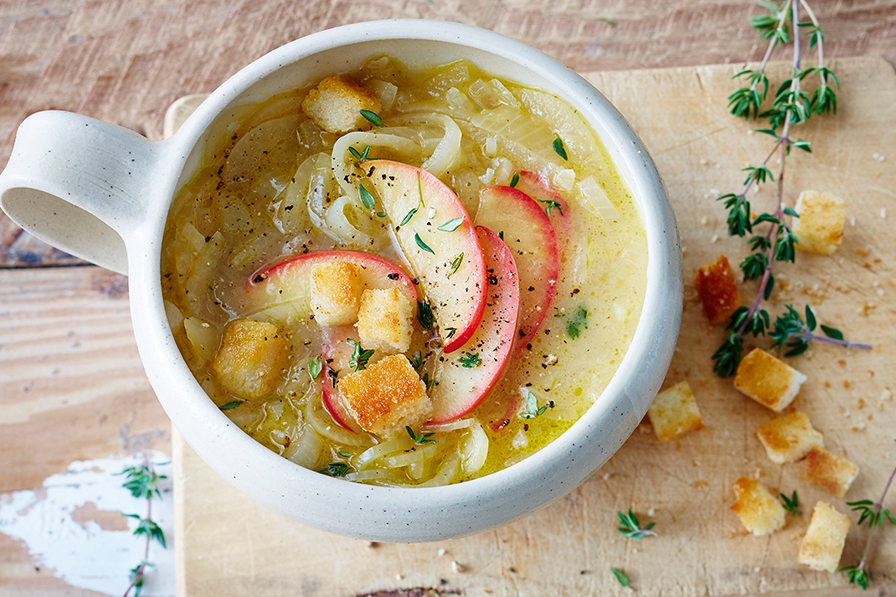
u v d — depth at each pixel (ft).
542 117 1.23
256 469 1.10
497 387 1.18
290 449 1.16
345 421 1.16
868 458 1.37
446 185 1.22
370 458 1.15
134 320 1.15
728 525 1.34
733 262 1.42
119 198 1.14
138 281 1.14
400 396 1.14
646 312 1.13
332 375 1.18
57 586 1.46
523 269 1.21
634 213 1.20
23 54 1.56
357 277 1.19
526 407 1.16
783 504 1.35
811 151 1.39
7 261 1.52
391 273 1.20
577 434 1.10
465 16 1.56
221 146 1.22
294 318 1.20
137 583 1.45
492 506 1.09
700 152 1.44
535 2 1.57
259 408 1.18
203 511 1.34
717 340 1.40
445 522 1.09
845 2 1.54
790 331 1.36
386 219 1.23
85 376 1.49
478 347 1.18
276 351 1.18
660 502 1.35
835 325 1.40
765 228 1.42
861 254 1.42
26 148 1.14
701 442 1.37
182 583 1.33
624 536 1.34
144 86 1.55
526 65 1.20
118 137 1.15
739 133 1.44
